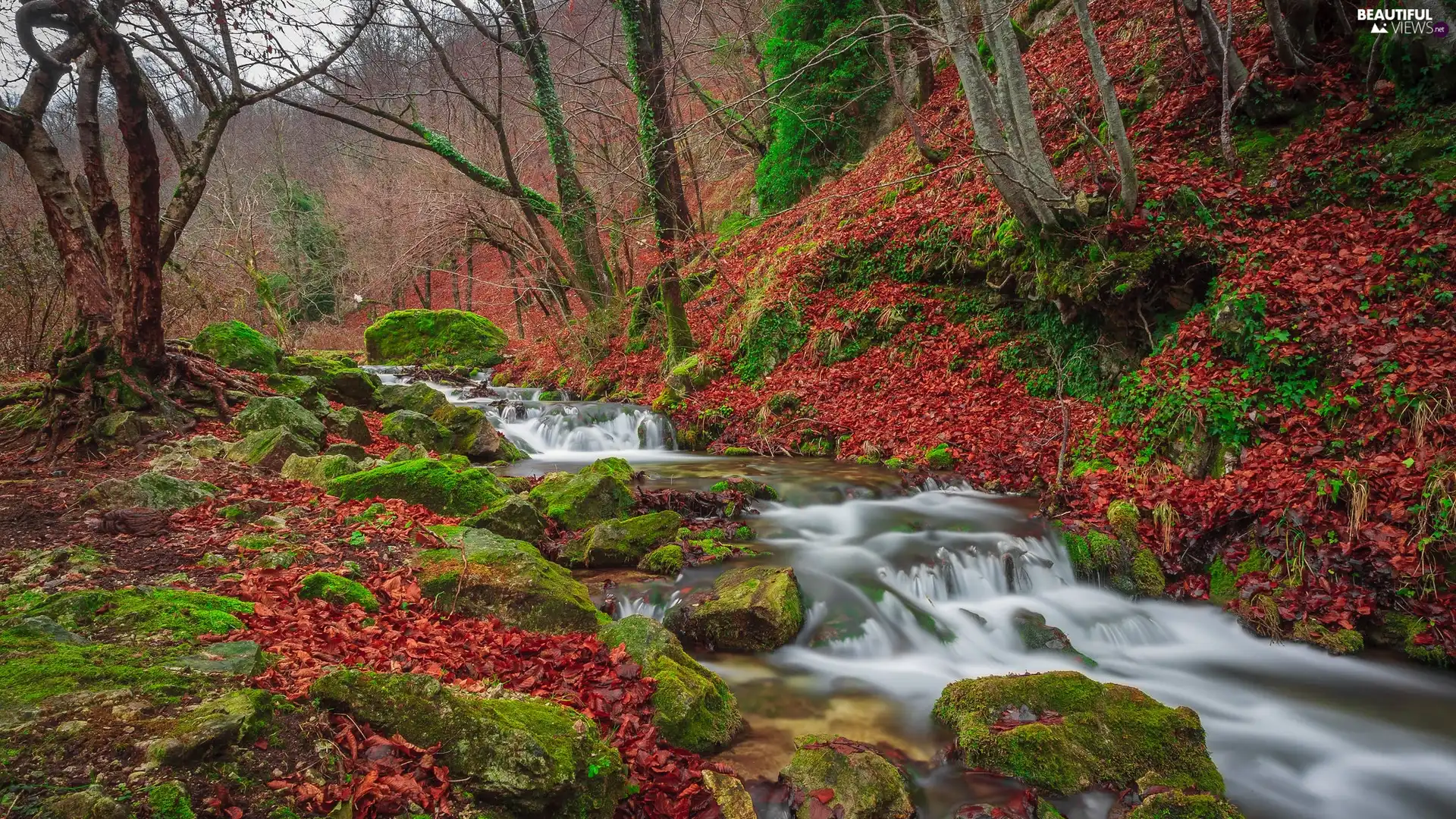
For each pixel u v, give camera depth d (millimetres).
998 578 7363
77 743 2725
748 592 6266
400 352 23578
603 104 19844
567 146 20031
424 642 4660
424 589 5484
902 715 5211
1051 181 10094
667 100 15523
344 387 14266
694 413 13961
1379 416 6977
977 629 6574
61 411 8820
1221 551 7359
